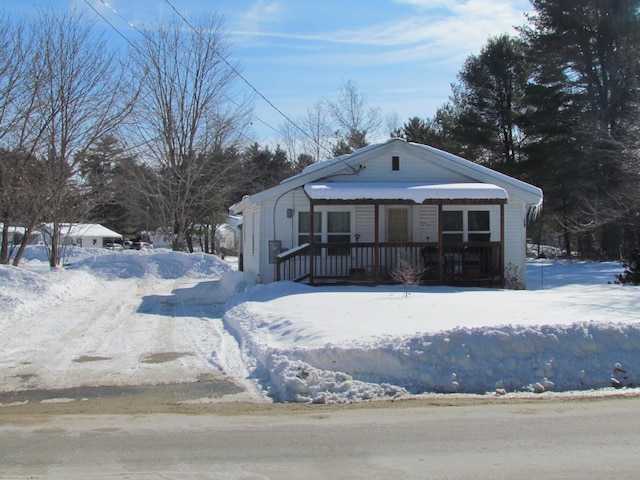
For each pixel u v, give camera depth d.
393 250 19.62
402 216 19.95
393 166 20.09
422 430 6.33
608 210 30.03
